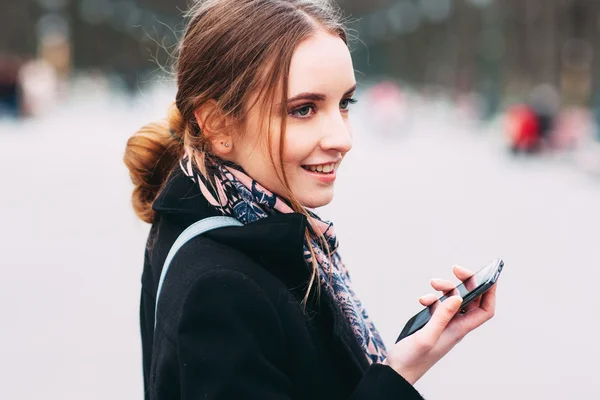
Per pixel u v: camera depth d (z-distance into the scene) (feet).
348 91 5.15
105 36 273.95
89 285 20.36
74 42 266.98
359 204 35.96
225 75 5.06
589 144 54.44
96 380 14.15
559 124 60.75
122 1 260.62
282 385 4.59
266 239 4.82
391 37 331.77
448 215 32.71
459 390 14.16
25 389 13.70
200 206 5.14
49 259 23.27
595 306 18.90
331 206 35.29
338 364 4.99
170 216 5.27
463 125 103.55
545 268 22.91
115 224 29.19
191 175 5.15
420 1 269.44
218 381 4.44
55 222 29.60
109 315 17.83
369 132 96.89
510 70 128.36
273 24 4.98
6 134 76.02
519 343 16.42
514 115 61.62
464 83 139.95
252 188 5.10
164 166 5.90
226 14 5.10
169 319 4.83
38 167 49.21
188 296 4.62
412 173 50.47
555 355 15.74
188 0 5.62
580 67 103.45
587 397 13.73
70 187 40.09
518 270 22.72
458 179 46.96
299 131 5.01
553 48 110.63
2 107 89.45
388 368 4.78
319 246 5.48
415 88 275.39
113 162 53.21
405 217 32.09
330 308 4.98
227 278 4.62
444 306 4.99
